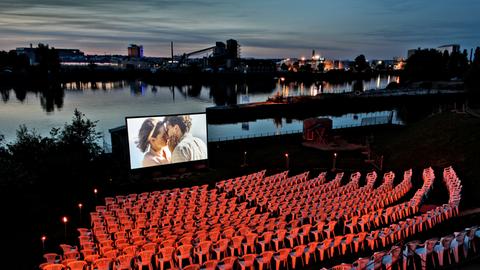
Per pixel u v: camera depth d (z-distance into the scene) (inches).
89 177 1118.4
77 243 727.1
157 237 625.3
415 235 640.4
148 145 1196.5
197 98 5526.6
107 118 3329.2
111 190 1095.0
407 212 764.6
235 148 1679.4
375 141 1759.4
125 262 523.8
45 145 1157.7
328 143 1685.5
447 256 539.5
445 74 5738.2
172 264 554.9
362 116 3646.7
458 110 1710.1
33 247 706.8
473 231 534.3
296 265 569.0
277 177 1125.1
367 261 472.7
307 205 751.1
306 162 1423.5
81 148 1214.3
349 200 781.3
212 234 609.6
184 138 1252.5
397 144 1560.0
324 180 1087.6
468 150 1209.4
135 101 4958.2
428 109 3932.1
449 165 1188.5
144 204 840.3
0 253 676.7
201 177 1229.7
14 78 7047.2
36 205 898.7
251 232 622.2
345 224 682.8
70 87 7337.6
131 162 1180.5
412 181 1083.9
